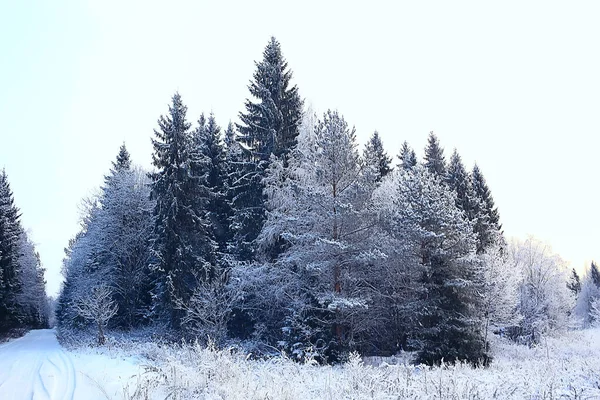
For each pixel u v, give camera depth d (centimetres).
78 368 1362
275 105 3039
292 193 2380
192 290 2720
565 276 4584
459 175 4153
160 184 2912
